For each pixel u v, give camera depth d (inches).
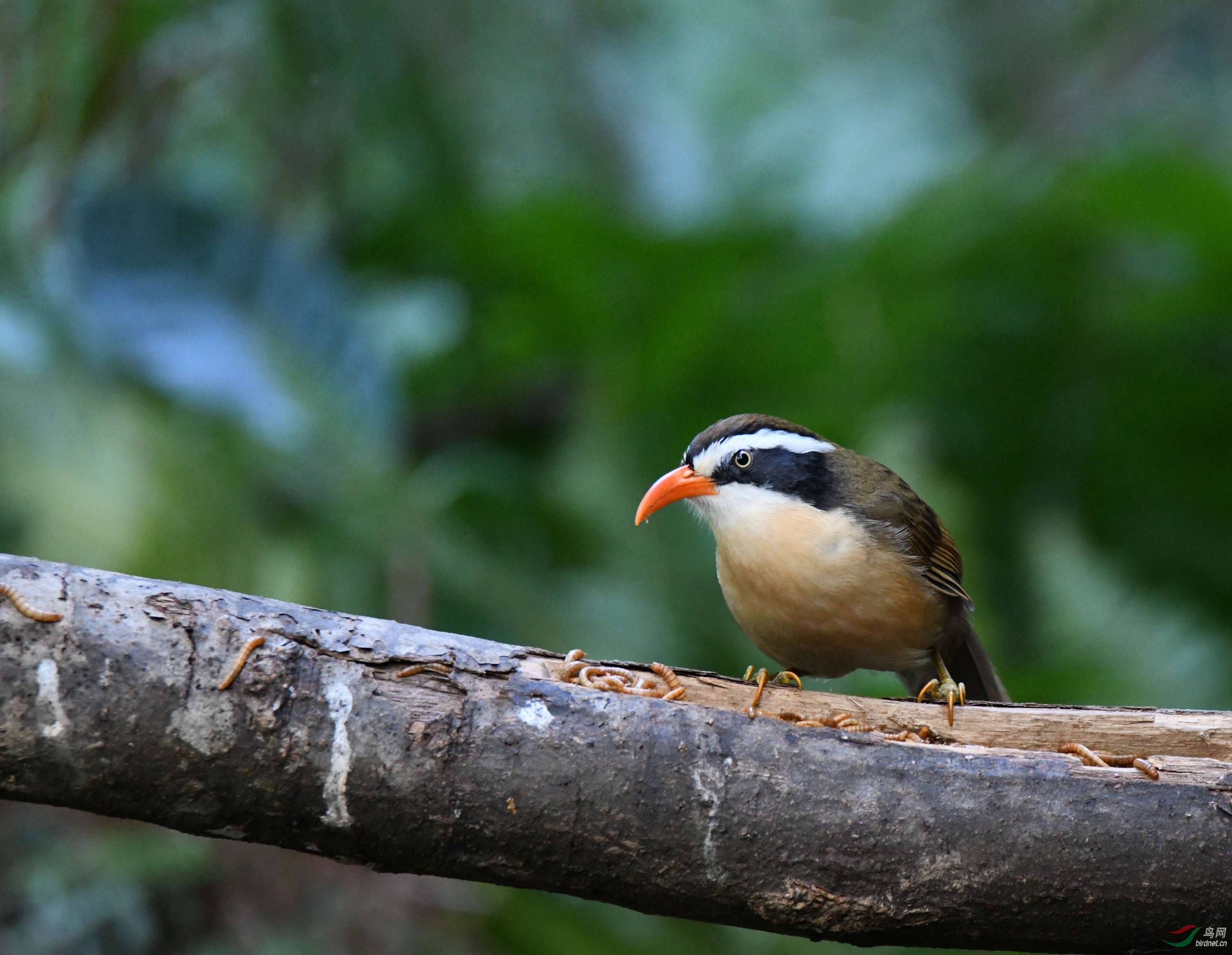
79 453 395.2
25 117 436.8
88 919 400.2
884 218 612.7
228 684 206.1
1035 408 632.4
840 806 220.2
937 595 348.2
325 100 507.2
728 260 596.1
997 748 236.2
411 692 215.5
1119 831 220.2
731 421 354.6
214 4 474.3
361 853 217.3
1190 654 511.2
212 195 461.1
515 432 651.5
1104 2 757.9
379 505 459.5
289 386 448.1
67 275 425.4
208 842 422.0
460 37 557.6
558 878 220.4
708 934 452.1
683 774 219.1
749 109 674.2
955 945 227.8
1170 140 655.8
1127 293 617.0
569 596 522.3
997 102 759.7
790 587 330.3
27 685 199.2
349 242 575.2
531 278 602.5
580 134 624.4
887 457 547.2
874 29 732.0
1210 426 622.2
